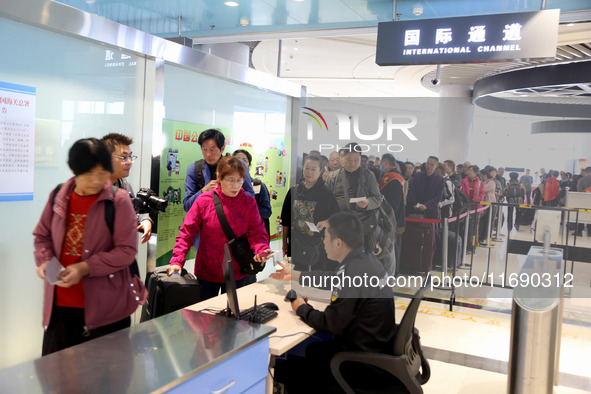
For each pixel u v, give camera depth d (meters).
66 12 2.97
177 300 2.81
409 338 2.19
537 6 5.02
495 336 3.76
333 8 5.42
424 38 4.32
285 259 3.35
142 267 3.80
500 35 4.08
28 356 2.99
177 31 6.83
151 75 3.74
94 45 3.29
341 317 2.18
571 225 2.04
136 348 1.86
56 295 2.21
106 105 3.42
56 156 3.08
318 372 2.39
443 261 2.11
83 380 1.59
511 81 8.49
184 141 4.16
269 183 5.27
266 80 5.01
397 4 5.19
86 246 2.15
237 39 6.94
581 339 4.10
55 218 2.15
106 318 2.22
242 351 1.93
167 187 4.02
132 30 3.47
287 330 2.30
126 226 2.22
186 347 1.88
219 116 4.53
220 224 3.03
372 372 2.31
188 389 1.69
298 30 6.53
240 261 3.06
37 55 2.90
